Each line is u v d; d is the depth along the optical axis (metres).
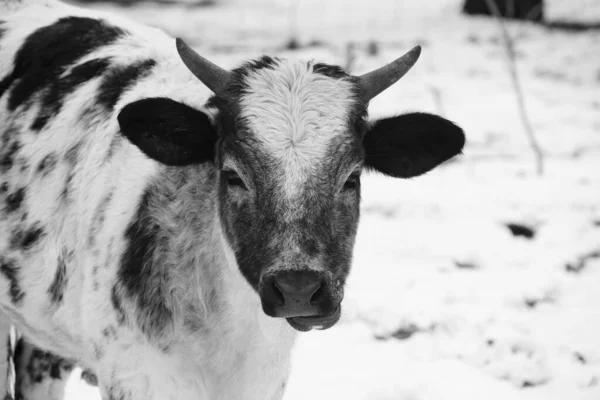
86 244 7.19
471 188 14.41
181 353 6.95
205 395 7.05
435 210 13.57
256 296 6.83
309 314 6.13
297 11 28.06
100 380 7.11
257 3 29.14
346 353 10.12
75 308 7.33
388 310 10.87
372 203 13.82
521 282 11.66
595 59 22.95
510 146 16.41
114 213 7.11
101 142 7.45
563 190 14.28
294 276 6.06
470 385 9.62
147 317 6.87
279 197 6.34
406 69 6.98
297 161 6.41
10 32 8.67
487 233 12.85
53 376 9.09
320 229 6.30
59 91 8.00
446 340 10.41
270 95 6.67
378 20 26.69
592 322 10.82
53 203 7.59
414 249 12.45
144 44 8.20
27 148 7.93
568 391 9.62
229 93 6.79
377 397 9.35
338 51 21.97
